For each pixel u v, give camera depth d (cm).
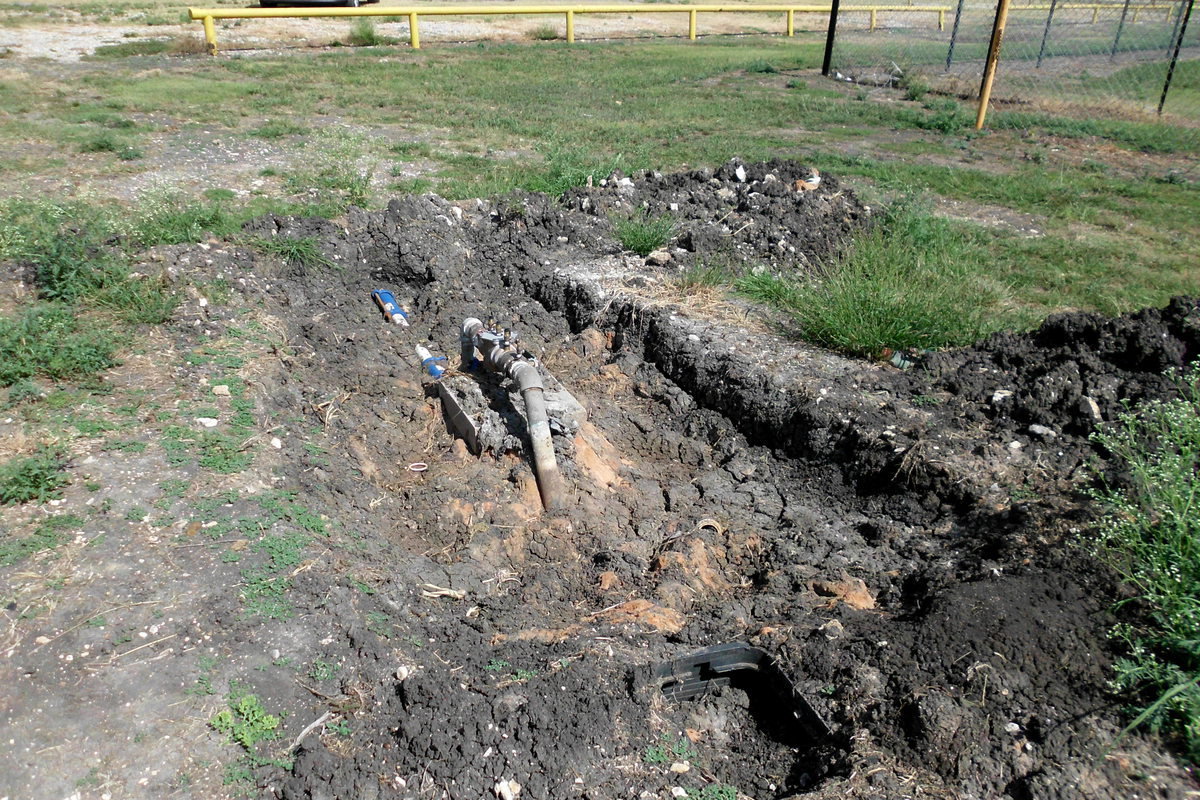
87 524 429
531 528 502
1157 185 1132
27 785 318
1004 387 575
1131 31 2342
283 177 1030
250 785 330
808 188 901
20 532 420
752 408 594
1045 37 2005
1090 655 369
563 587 466
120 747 333
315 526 455
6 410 508
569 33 2277
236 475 476
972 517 481
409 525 504
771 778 356
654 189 923
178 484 462
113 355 573
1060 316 608
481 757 342
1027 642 377
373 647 387
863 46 2236
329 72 1705
